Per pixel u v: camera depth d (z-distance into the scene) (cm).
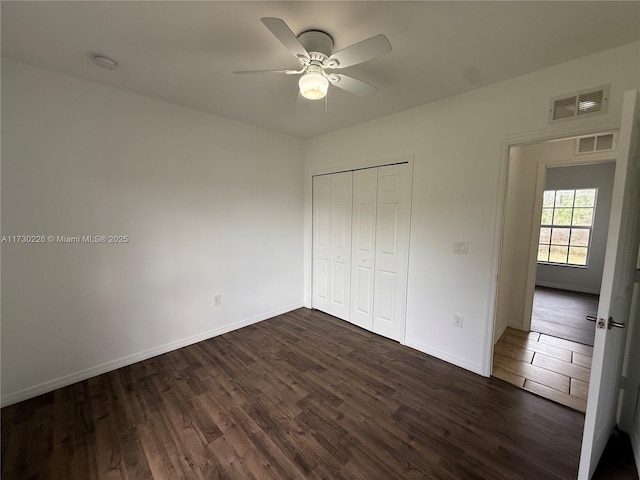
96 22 150
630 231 142
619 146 123
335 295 363
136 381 224
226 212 305
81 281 221
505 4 133
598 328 128
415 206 270
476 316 236
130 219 242
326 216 364
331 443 166
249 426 179
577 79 182
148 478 144
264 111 277
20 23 150
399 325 293
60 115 205
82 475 145
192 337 288
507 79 209
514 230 322
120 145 232
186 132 269
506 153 214
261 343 291
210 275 297
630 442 168
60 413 188
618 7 134
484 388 218
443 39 162
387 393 212
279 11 141
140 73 205
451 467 151
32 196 198
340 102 253
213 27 154
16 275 195
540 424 182
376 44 137
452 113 239
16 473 146
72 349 220
